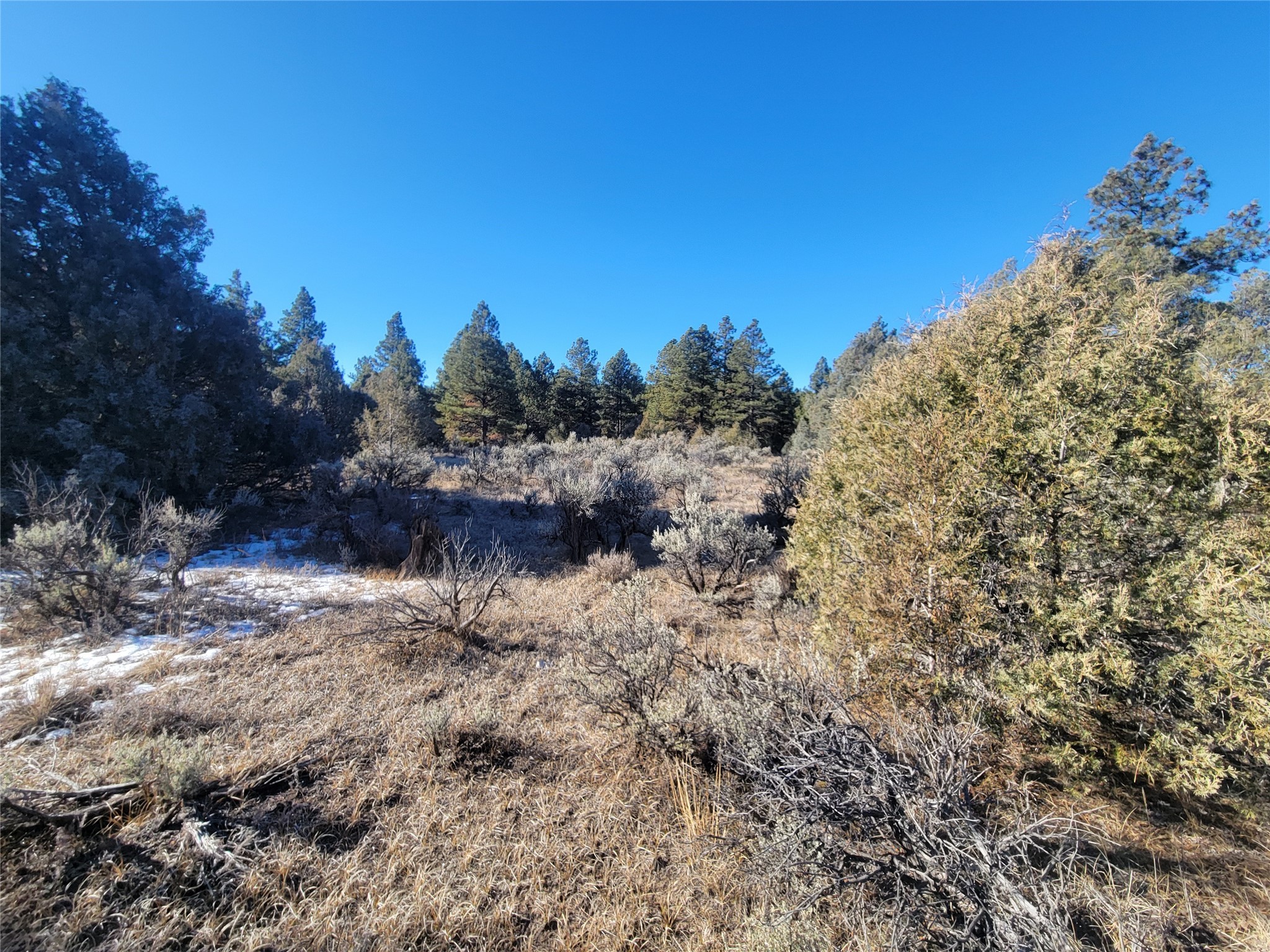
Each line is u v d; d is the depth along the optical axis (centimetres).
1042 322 351
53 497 609
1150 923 195
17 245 824
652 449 2520
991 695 299
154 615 533
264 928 200
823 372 5359
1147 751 283
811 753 235
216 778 280
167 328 938
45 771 249
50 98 904
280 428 1248
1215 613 266
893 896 198
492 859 251
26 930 185
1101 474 302
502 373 4175
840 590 404
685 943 211
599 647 367
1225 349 343
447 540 833
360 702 387
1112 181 1498
